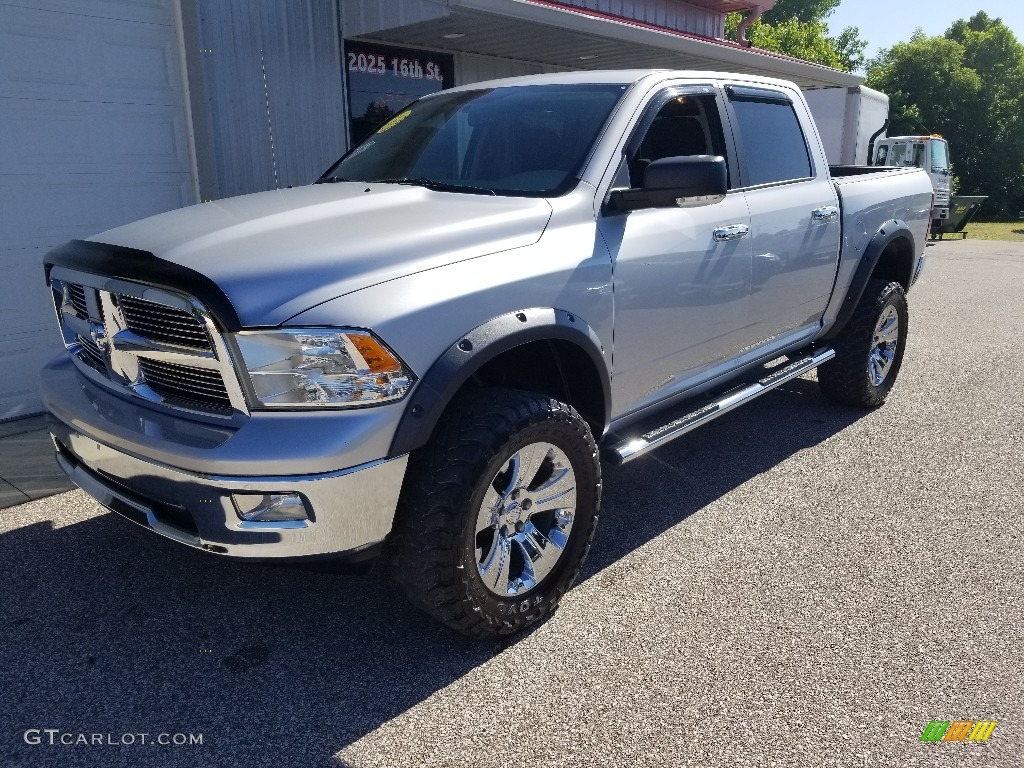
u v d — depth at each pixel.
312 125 7.27
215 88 6.46
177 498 2.36
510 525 2.74
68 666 2.68
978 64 43.12
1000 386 5.89
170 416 2.46
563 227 2.92
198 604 3.04
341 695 2.54
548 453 2.77
